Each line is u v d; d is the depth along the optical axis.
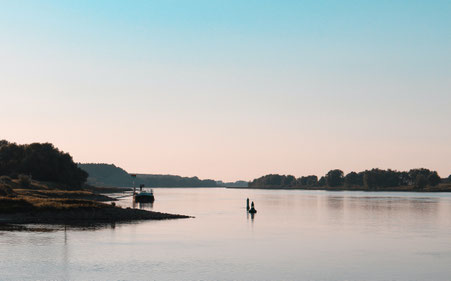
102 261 54.34
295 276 49.25
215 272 50.34
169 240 70.50
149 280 46.56
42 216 93.94
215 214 124.75
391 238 76.50
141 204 171.75
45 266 51.34
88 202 109.00
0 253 57.50
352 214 128.00
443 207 161.62
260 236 77.56
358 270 52.19
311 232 83.88
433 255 61.12
